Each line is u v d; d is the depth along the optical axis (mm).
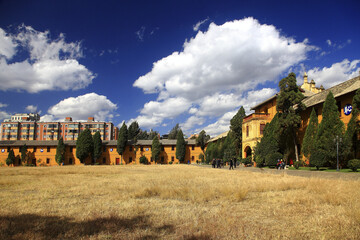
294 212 6324
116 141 69812
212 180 14578
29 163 62812
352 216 5543
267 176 17188
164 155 69750
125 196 8734
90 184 12828
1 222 5285
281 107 34000
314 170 26547
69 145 64562
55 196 9156
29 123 110188
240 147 49750
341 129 25859
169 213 6270
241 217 5938
